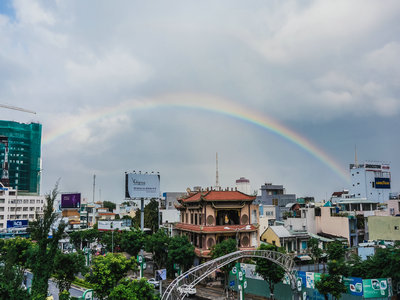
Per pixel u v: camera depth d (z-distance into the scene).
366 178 138.00
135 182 103.81
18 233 120.00
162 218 121.44
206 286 68.69
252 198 78.81
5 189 142.88
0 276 33.41
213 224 75.38
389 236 78.06
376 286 45.72
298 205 115.06
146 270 87.56
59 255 50.84
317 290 50.41
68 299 40.78
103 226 111.56
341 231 90.12
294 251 80.38
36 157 194.62
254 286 60.81
